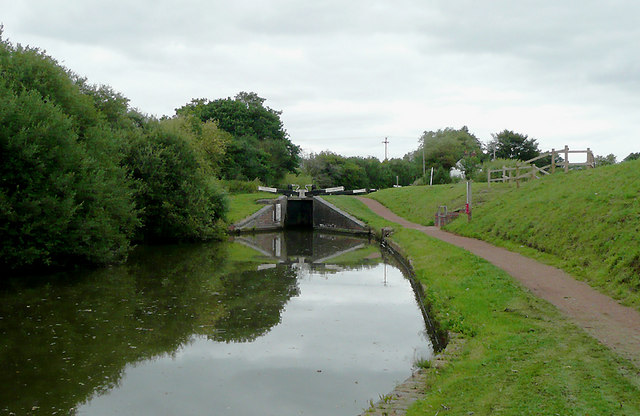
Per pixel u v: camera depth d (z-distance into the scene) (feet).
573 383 21.66
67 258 69.87
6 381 30.66
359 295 54.95
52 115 61.62
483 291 40.75
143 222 99.81
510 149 238.07
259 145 221.87
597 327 29.86
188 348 36.68
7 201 57.11
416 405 22.24
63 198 62.03
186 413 26.18
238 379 30.71
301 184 234.58
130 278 64.44
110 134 78.59
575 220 55.06
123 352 35.88
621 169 64.49
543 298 37.24
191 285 60.34
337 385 29.43
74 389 29.50
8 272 65.57
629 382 21.35
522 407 19.95
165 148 102.63
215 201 117.08
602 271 41.55
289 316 45.57
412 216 128.67
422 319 44.32
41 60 70.95
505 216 74.79
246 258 86.48
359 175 282.97
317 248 103.35
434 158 289.74
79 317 45.09
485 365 25.39
